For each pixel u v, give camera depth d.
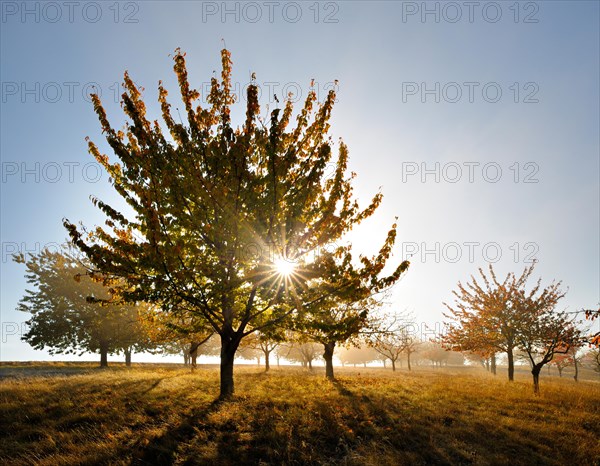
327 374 19.69
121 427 7.37
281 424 7.72
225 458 6.17
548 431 8.47
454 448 7.23
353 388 13.78
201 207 8.78
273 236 8.94
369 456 6.57
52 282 28.67
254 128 8.74
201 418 7.87
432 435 7.79
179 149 8.76
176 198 8.23
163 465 5.96
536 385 14.73
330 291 9.12
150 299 8.35
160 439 6.80
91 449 6.30
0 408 8.33
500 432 8.27
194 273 8.48
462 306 21.94
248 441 6.92
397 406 10.26
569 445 7.62
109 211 8.65
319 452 6.77
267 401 9.65
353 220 9.87
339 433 7.61
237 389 11.78
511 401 12.01
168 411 8.45
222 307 9.50
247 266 9.34
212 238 8.77
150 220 7.26
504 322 20.20
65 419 7.79
